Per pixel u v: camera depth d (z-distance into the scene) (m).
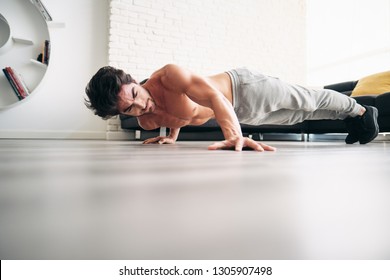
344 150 1.12
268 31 4.43
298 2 4.73
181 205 0.22
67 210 0.20
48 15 3.01
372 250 0.14
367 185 0.32
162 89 1.23
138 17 3.38
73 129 3.18
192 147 1.23
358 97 2.70
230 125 1.00
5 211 0.19
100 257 0.12
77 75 3.19
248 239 0.15
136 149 1.05
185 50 3.72
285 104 1.34
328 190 0.29
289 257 0.13
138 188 0.29
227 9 4.06
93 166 0.48
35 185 0.30
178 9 3.67
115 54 3.24
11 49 2.98
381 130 2.52
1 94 2.94
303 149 1.19
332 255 0.13
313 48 4.98
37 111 3.04
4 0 2.95
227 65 4.06
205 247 0.14
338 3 4.49
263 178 0.37
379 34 3.90
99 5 3.29
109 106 1.07
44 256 0.12
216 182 0.33
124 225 0.17
